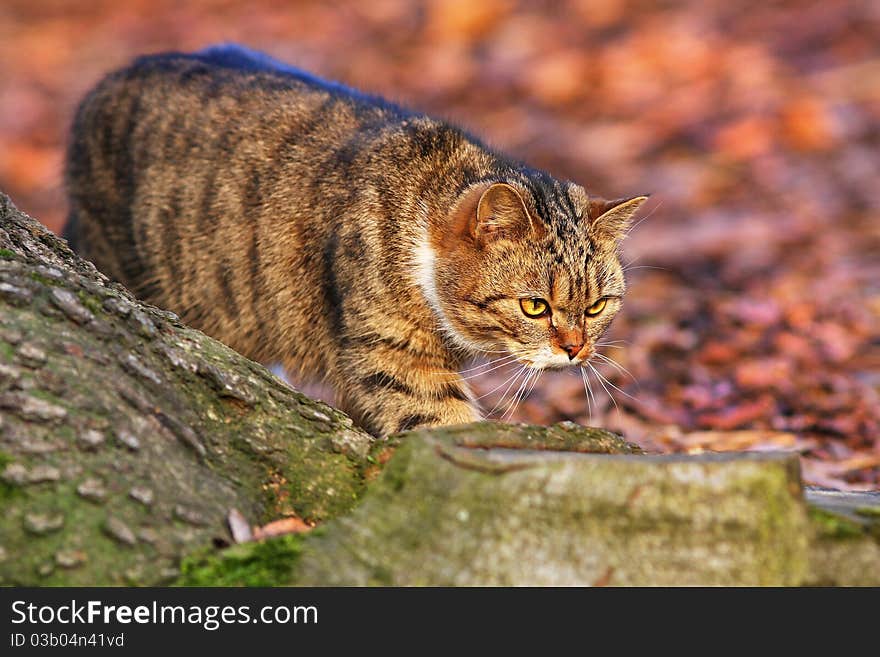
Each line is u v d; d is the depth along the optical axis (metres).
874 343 13.12
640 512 5.44
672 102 21.73
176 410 6.10
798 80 22.06
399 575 5.47
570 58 23.89
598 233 8.81
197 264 9.73
